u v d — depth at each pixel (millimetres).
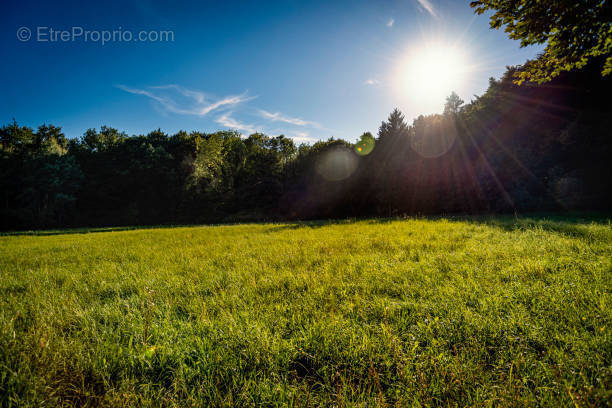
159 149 49094
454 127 21422
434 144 21594
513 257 4457
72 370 1936
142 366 1942
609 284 2908
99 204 47344
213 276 4305
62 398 1710
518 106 19688
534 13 4406
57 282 4508
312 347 2117
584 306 2475
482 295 2926
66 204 43469
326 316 2633
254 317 2678
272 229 13000
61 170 43438
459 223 9922
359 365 1932
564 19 4320
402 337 2242
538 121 19062
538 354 1878
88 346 2223
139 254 6996
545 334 2084
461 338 2152
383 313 2652
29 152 43281
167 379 1925
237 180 50875
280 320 2605
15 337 2252
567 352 1884
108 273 4875
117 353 2092
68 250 8719
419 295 3182
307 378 1888
